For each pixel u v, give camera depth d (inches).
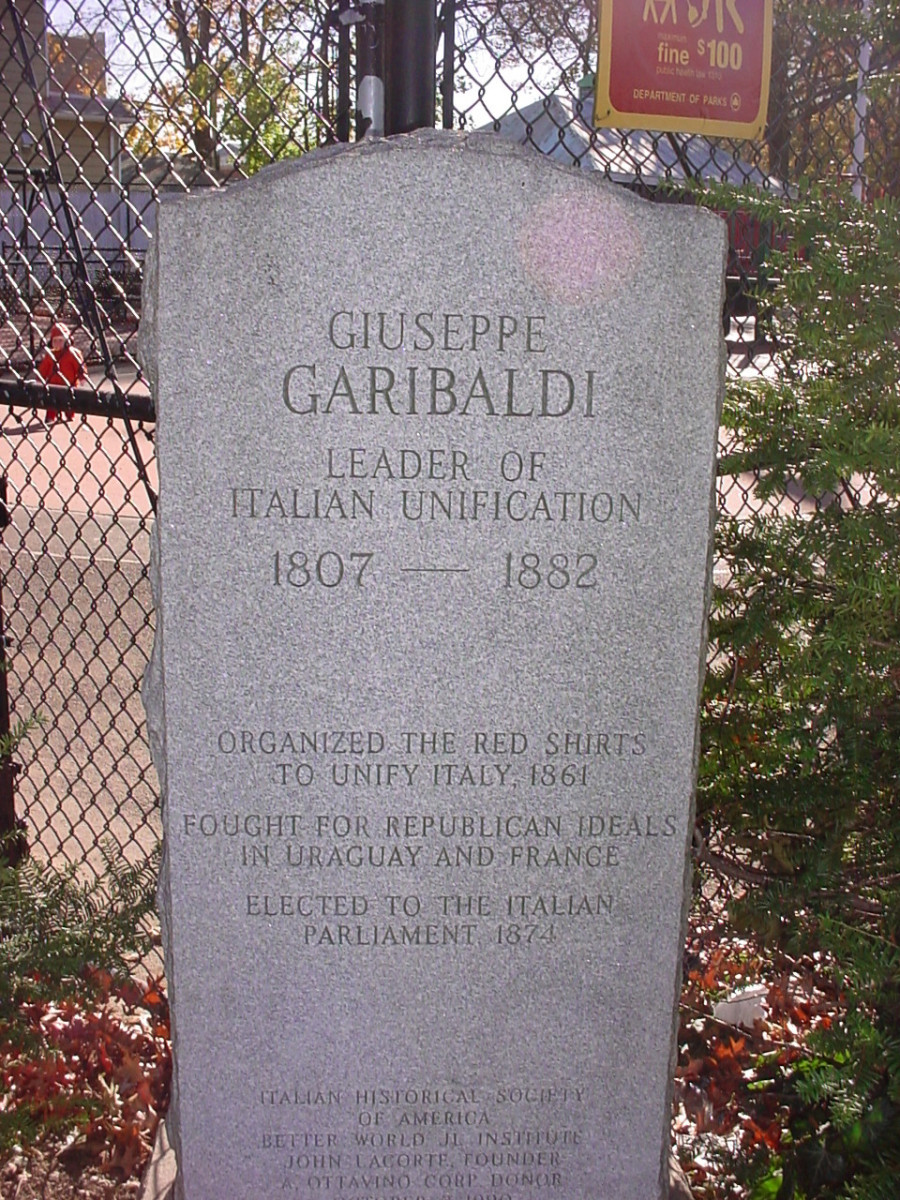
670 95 89.7
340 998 74.8
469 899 74.2
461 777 73.0
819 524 76.9
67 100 101.4
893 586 71.4
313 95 94.0
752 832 84.4
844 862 81.2
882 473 74.0
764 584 79.8
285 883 73.5
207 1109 75.6
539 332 69.4
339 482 70.2
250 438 69.5
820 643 74.5
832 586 78.7
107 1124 86.0
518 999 75.4
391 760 72.7
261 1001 74.7
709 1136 84.3
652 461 70.9
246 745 72.2
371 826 73.2
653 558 71.7
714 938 96.2
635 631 72.3
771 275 83.9
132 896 87.9
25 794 126.3
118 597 196.2
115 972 88.3
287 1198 76.8
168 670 71.4
